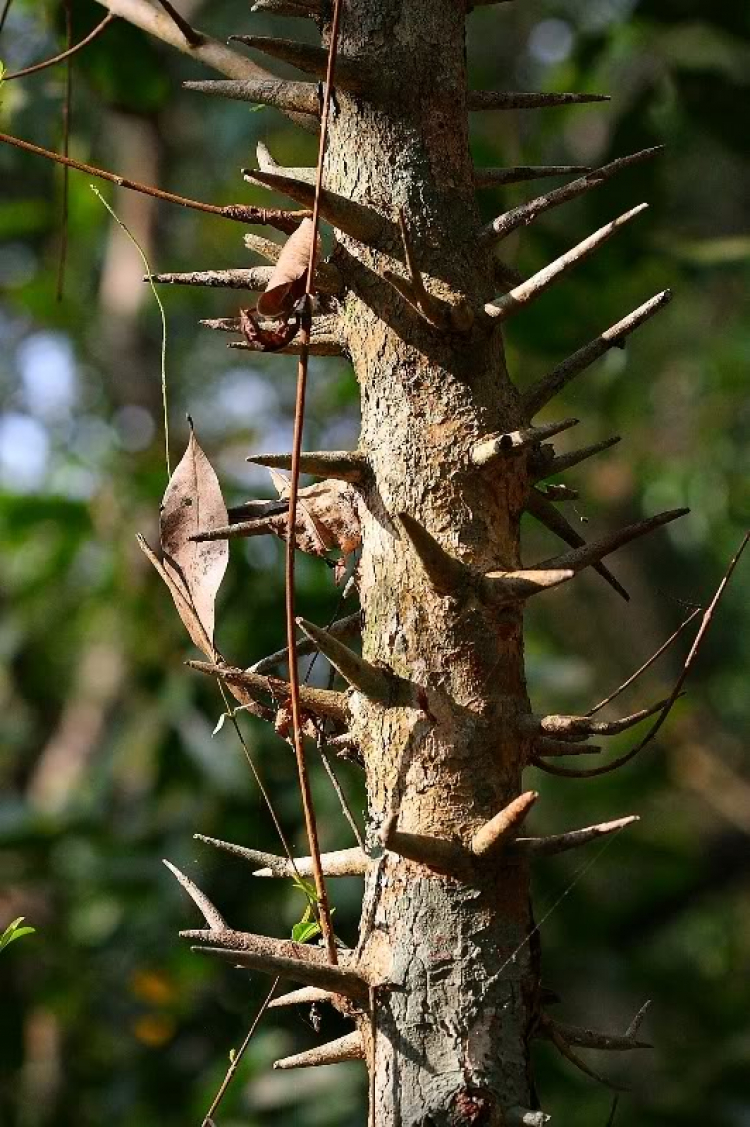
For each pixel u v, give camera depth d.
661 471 8.30
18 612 7.84
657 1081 6.62
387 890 2.06
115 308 7.57
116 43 4.68
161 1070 6.12
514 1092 1.98
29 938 6.32
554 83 6.17
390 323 2.18
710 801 9.23
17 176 7.94
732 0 5.34
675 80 5.35
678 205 8.80
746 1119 5.88
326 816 5.71
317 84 2.30
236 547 5.63
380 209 2.21
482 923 2.02
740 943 9.73
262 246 2.50
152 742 6.41
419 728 2.07
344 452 2.21
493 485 2.15
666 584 10.14
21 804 6.48
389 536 2.14
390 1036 2.01
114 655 7.50
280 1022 5.75
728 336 8.47
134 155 7.44
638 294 6.89
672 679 9.96
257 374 9.67
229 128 7.79
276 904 5.80
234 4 8.34
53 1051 6.63
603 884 8.60
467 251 2.22
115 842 6.17
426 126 2.25
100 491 6.68
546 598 10.21
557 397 7.88
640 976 6.95
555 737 2.09
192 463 2.59
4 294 7.48
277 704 2.38
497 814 2.02
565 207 5.73
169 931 5.97
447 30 2.30
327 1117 5.55
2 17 3.56
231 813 5.88
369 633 2.15
